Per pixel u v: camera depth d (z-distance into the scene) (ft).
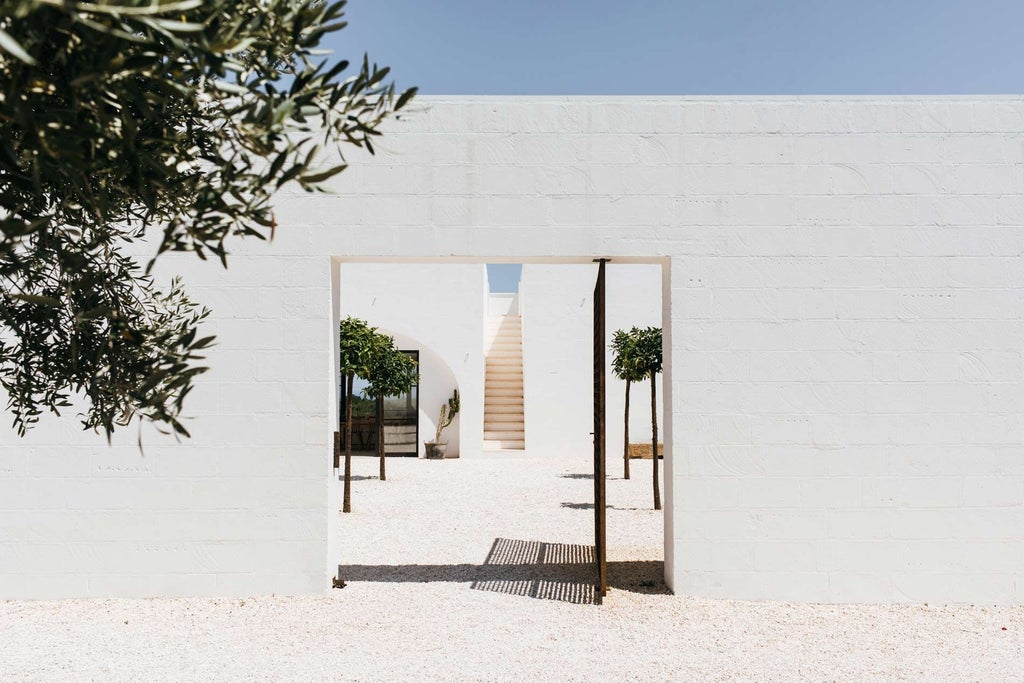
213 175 6.23
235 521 18.81
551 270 55.57
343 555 24.70
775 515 18.76
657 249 19.10
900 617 17.79
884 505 18.76
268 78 6.16
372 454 58.08
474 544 26.63
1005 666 14.85
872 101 19.24
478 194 19.17
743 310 18.98
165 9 4.40
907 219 19.04
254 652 15.43
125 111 5.23
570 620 17.58
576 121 19.29
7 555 18.65
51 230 7.15
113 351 6.70
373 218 19.11
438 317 55.72
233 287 19.02
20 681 13.88
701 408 18.89
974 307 18.94
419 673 14.37
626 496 37.99
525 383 55.21
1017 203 19.03
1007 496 18.72
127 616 17.54
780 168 19.16
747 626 17.11
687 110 19.27
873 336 18.93
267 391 18.94
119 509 18.75
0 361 7.80
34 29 4.56
